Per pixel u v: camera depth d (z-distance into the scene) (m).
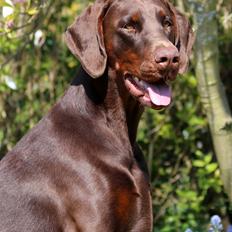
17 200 5.64
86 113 5.84
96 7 5.79
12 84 9.77
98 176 5.61
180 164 10.07
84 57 5.70
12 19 7.11
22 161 5.76
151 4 5.78
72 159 5.64
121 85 5.85
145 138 9.83
